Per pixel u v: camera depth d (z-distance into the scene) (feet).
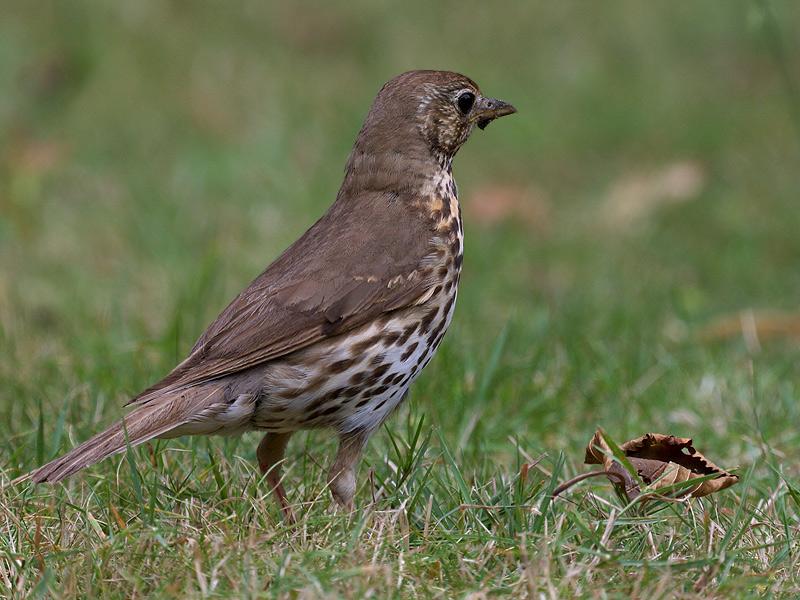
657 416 38.06
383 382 30.55
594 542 27.22
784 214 58.80
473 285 50.78
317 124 66.85
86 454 27.81
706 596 25.17
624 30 79.25
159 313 46.78
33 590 25.41
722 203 60.70
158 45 73.61
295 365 29.60
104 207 57.11
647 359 42.34
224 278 48.52
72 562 26.14
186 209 56.75
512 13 80.38
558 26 79.66
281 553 26.32
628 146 67.46
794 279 53.83
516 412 37.52
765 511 30.01
